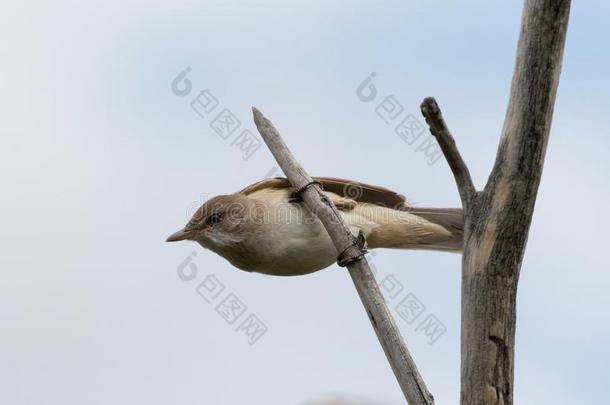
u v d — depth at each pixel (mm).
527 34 7258
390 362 8250
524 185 7297
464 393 7391
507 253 7344
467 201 7648
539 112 7250
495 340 7324
